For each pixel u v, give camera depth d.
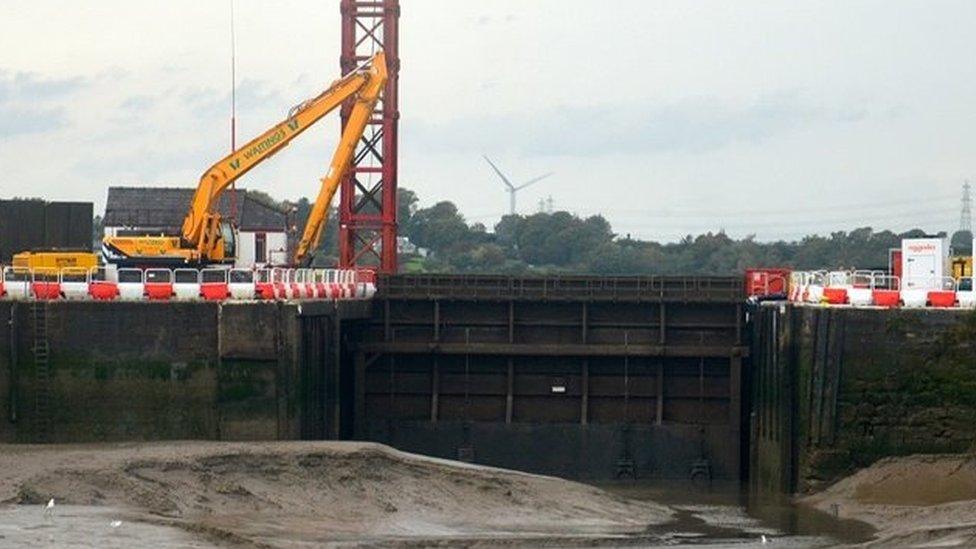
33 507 70.00
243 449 83.81
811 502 89.69
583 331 110.12
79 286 93.12
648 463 109.19
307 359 94.81
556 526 79.56
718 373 109.62
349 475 82.06
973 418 89.38
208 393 91.88
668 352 108.62
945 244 101.88
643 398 109.81
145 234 116.06
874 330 90.44
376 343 109.75
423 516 78.62
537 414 110.25
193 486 77.38
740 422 108.88
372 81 113.81
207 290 93.12
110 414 91.81
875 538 76.62
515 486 85.94
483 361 110.31
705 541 77.31
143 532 66.06
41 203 110.25
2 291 93.31
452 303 110.88
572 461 109.50
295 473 81.00
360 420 109.56
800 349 93.88
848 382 90.75
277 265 126.25
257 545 66.50
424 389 110.56
